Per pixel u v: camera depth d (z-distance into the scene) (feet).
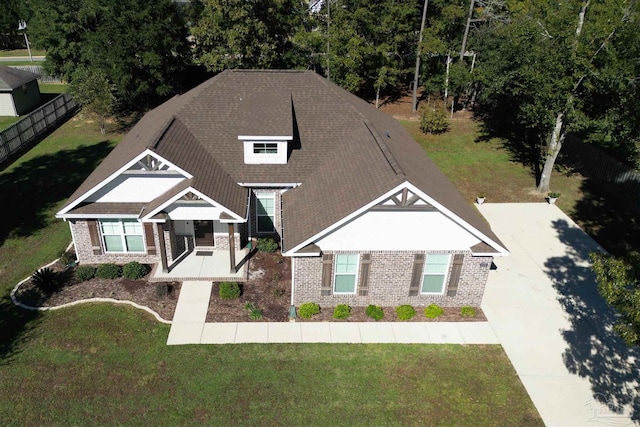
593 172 104.32
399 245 61.67
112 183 68.44
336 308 63.62
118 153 78.64
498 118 139.33
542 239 82.64
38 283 65.46
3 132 105.50
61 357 55.88
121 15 122.21
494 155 116.98
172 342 58.34
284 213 69.05
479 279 64.54
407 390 53.57
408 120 137.69
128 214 67.46
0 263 72.79
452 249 62.18
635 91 78.69
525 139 125.18
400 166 63.46
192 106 80.07
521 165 111.75
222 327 60.95
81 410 49.62
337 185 67.26
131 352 56.80
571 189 100.48
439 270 64.28
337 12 132.16
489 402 52.44
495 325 63.36
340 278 64.08
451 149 119.96
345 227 59.82
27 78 138.00
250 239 78.43
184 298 65.41
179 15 140.05
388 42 136.05
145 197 69.97
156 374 54.03
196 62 138.82
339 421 49.62
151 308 63.52
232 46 123.54
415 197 57.88
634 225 87.30
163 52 129.90
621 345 60.54
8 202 89.86
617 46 80.59
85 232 70.13
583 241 82.23
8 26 220.23
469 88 149.28
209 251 74.95
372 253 62.08
